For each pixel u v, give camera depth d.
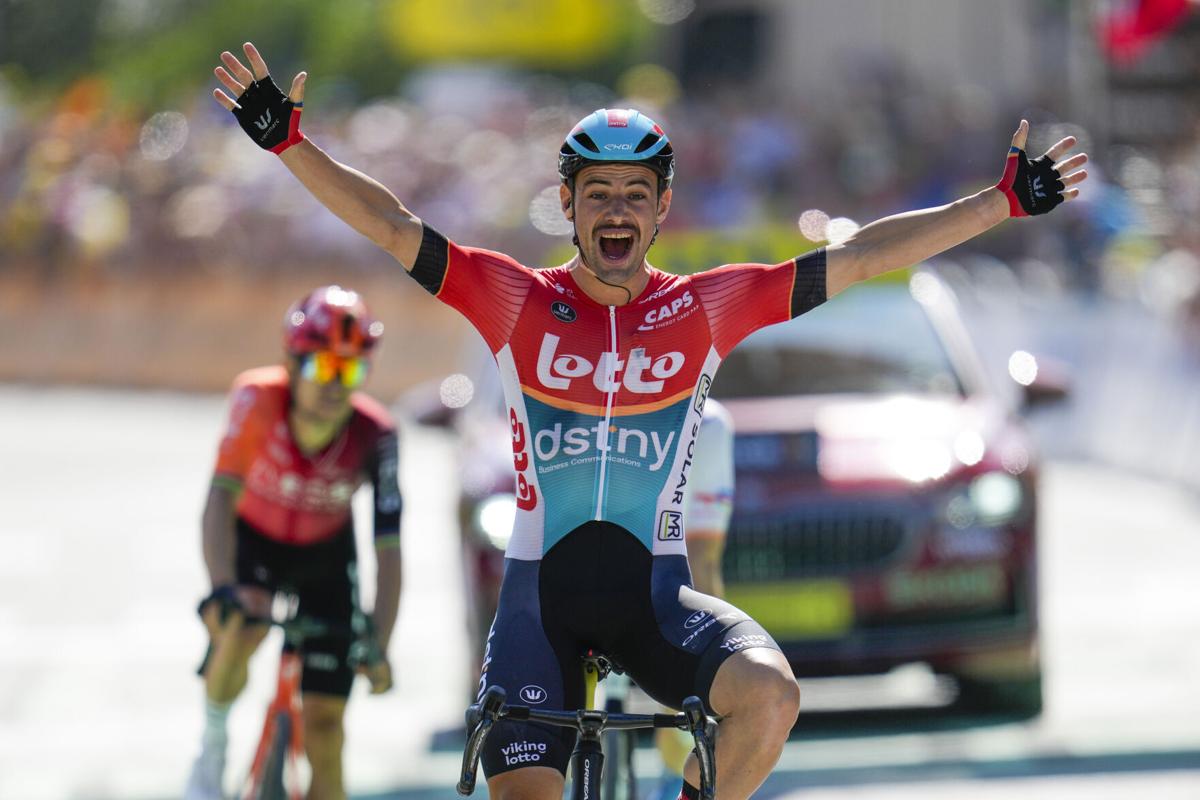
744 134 59.88
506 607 12.27
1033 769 21.95
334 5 102.81
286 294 70.38
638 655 12.04
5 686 27.55
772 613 22.42
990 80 61.72
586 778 10.91
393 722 24.86
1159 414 47.00
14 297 74.62
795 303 12.70
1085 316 51.34
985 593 22.64
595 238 12.24
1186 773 21.70
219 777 17.34
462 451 24.09
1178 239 49.19
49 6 97.81
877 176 58.69
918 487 22.73
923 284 26.97
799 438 23.42
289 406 17.73
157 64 101.00
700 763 10.58
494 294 12.46
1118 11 47.91
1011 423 24.39
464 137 66.62
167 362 72.62
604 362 12.46
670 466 12.48
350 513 18.44
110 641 30.77
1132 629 30.25
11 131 76.25
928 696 25.44
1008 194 12.69
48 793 21.67
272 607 17.50
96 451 58.56
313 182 12.13
